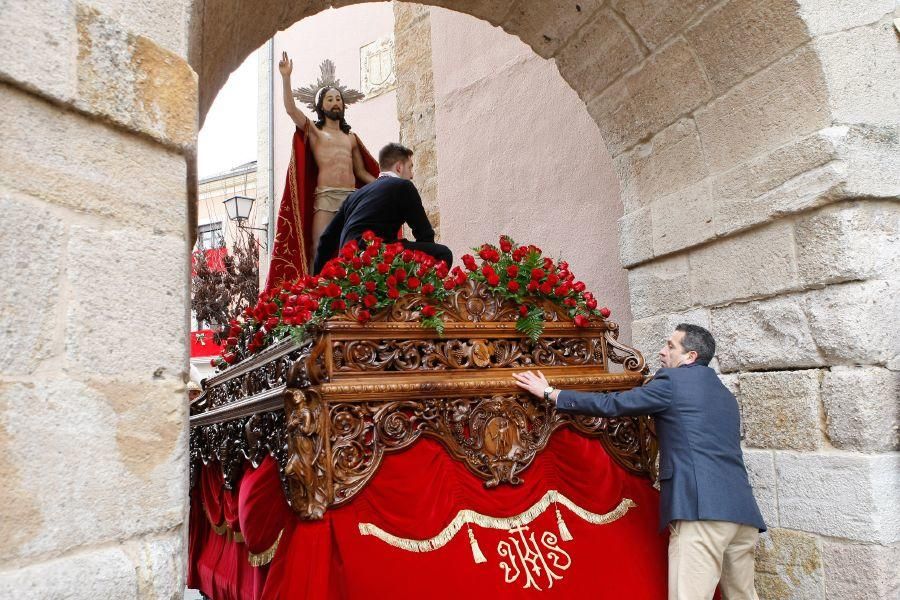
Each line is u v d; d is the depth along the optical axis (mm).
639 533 3061
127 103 1636
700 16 3508
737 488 2885
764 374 3336
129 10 1678
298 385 2705
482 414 2891
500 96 6152
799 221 3189
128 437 1569
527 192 5781
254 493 2971
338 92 5215
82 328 1509
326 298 2768
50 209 1479
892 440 2924
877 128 3072
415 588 2508
